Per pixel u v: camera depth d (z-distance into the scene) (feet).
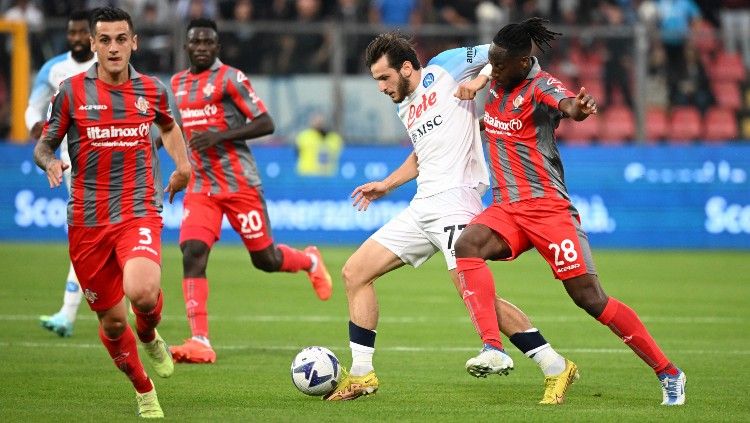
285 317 131.13
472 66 85.05
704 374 94.12
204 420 71.41
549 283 171.94
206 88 106.83
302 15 240.32
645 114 234.79
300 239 224.33
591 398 82.28
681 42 240.53
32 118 114.32
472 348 109.09
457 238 81.76
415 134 85.20
